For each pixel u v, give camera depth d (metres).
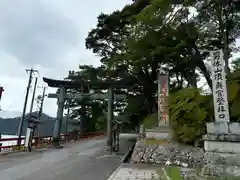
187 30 13.88
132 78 19.66
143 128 17.31
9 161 12.38
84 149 20.31
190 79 19.50
